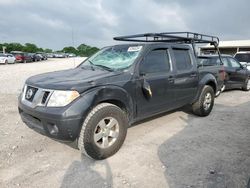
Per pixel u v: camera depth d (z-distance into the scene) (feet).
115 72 12.28
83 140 10.52
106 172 10.16
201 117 18.35
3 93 27.45
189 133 14.88
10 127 15.37
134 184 9.30
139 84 12.60
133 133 14.69
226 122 17.28
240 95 29.43
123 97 11.80
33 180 9.55
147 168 10.50
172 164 10.85
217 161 11.16
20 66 83.71
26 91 11.71
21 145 12.67
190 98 16.70
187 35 17.11
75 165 10.73
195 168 10.50
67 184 9.30
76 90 10.19
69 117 9.83
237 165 10.77
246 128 15.99
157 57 14.07
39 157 11.41
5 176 9.79
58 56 185.26
